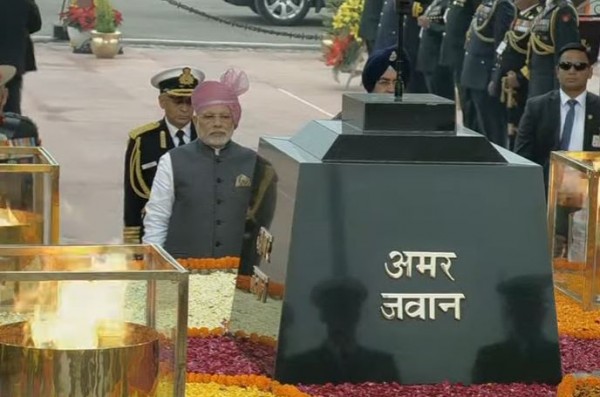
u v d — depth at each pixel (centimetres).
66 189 1555
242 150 782
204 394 515
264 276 556
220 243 776
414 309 532
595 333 631
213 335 602
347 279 528
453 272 536
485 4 1723
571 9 1514
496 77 1622
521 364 539
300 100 2336
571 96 1186
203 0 3844
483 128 1745
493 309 538
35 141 980
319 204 528
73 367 420
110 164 1708
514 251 540
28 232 670
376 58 956
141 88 2383
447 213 538
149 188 930
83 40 2853
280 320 525
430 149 540
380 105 541
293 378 525
